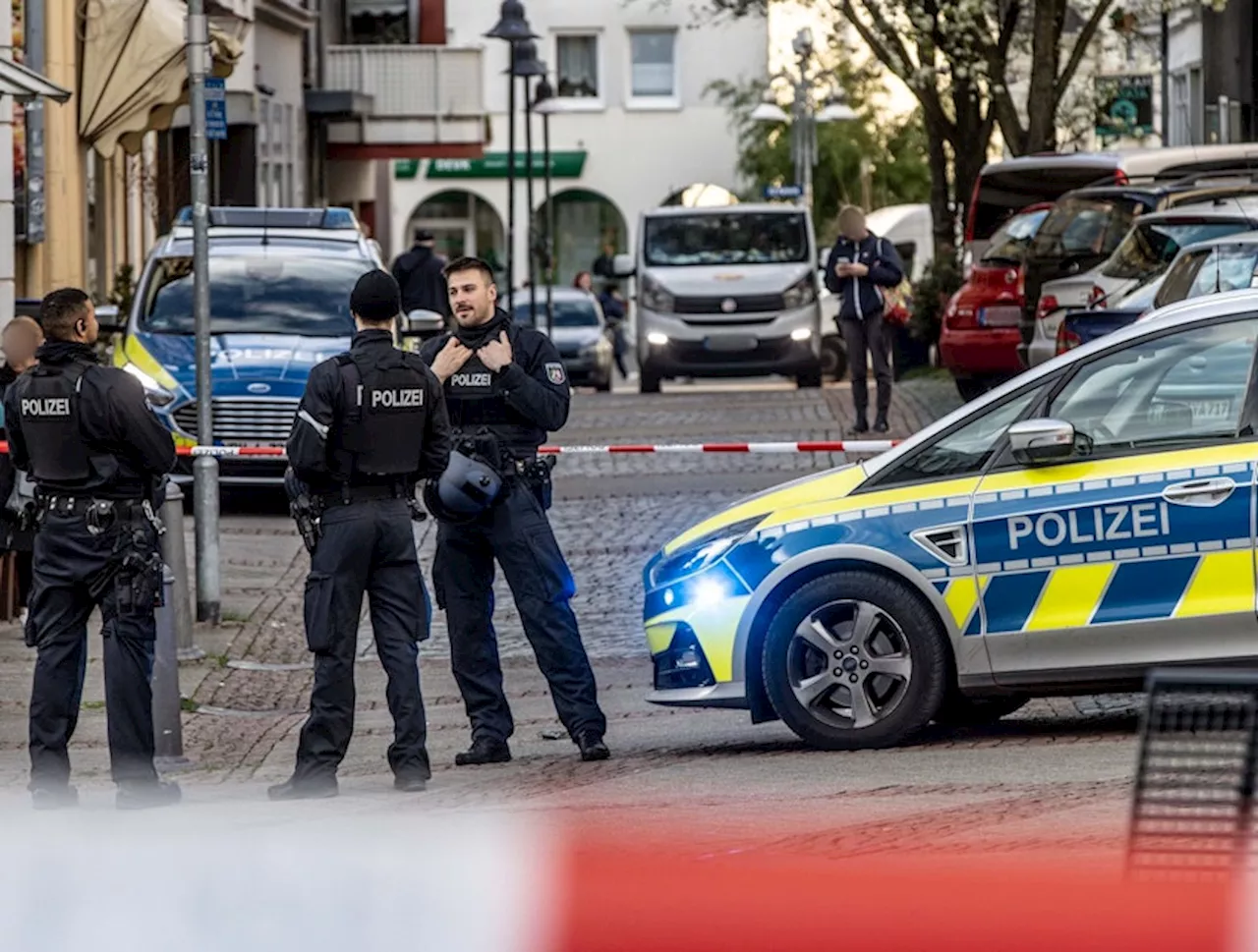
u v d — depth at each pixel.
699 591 28.73
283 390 57.09
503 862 12.68
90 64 75.06
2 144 60.94
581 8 186.62
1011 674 27.62
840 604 28.14
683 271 98.75
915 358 102.31
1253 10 111.06
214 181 92.06
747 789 25.67
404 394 26.98
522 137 187.88
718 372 98.56
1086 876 11.76
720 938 10.73
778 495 29.09
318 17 132.25
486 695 30.03
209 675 38.62
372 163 163.38
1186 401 27.52
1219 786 12.38
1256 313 27.62
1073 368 28.02
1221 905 10.81
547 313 116.75
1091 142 132.38
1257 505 26.86
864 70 124.50
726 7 118.75
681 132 187.75
